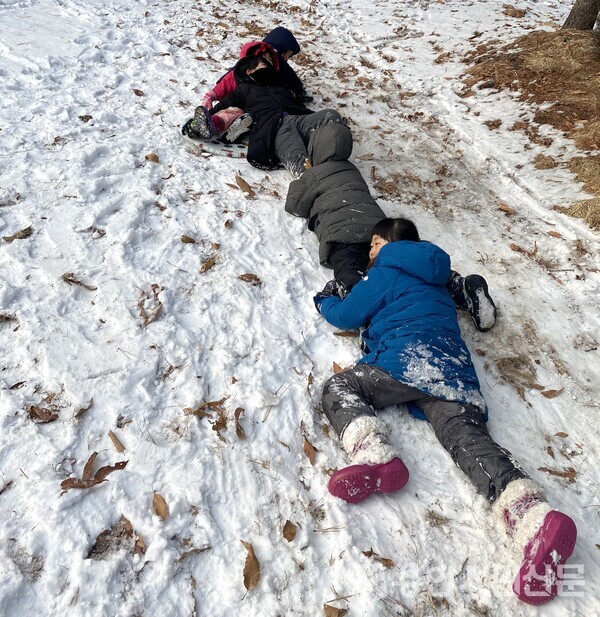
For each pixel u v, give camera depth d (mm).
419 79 6105
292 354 2805
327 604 1936
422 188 4418
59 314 2793
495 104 5547
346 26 7594
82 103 4734
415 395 2492
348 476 2148
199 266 3238
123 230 3348
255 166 4320
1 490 2088
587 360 3045
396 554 2098
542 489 2357
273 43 5051
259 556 2037
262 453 2357
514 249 3803
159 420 2402
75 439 2279
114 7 7129
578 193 4254
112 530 2037
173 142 4367
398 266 2828
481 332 3143
